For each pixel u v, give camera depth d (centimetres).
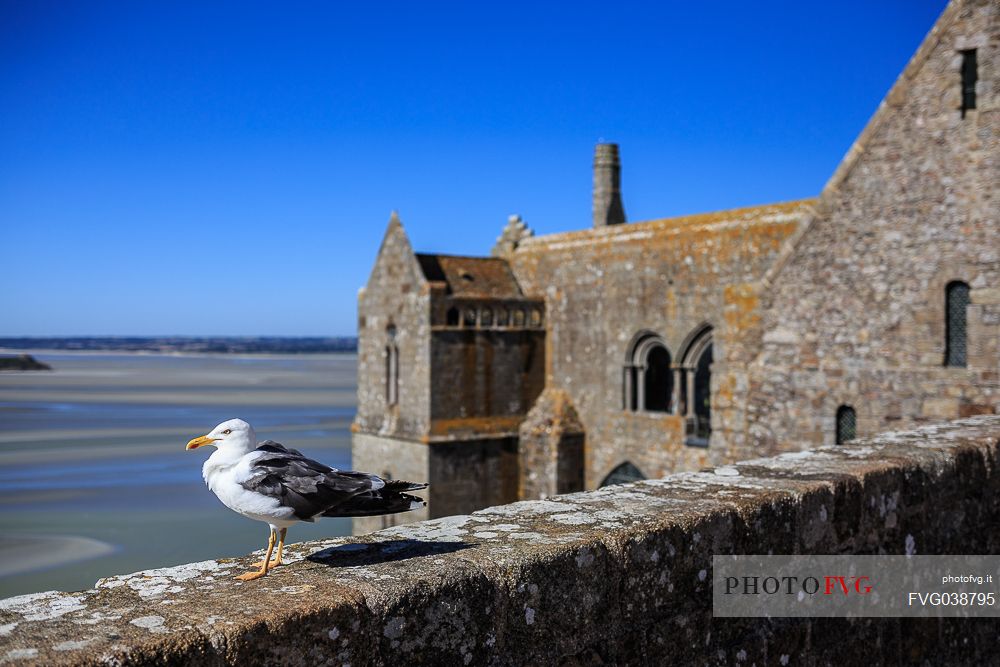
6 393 14338
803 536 609
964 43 1627
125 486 5303
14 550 3697
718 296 2975
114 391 15038
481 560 445
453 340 3512
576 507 558
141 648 336
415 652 409
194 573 429
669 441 3172
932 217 1666
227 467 444
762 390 1909
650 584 508
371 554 455
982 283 1595
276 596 391
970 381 1608
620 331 3375
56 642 339
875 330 1741
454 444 3506
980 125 1605
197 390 15438
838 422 1808
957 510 776
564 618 465
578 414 3572
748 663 563
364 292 3909
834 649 626
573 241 3631
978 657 781
